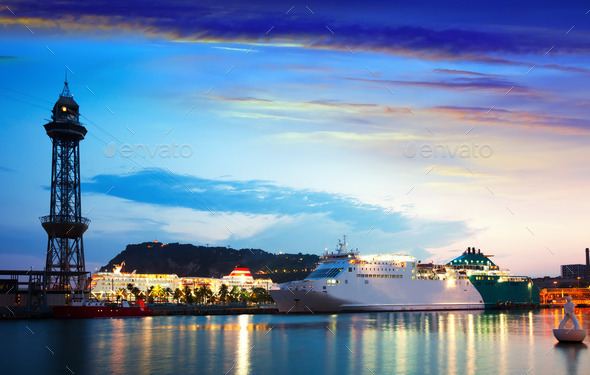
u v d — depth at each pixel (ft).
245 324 483.10
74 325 489.67
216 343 339.57
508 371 240.12
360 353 293.43
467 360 267.80
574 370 240.73
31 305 592.60
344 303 579.48
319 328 432.25
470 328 428.15
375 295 600.80
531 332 395.34
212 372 243.81
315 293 571.28
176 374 240.12
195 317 616.39
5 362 274.57
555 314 639.76
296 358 279.08
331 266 599.57
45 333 410.31
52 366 262.26
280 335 382.22
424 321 496.23
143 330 431.84
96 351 308.19
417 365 256.32
